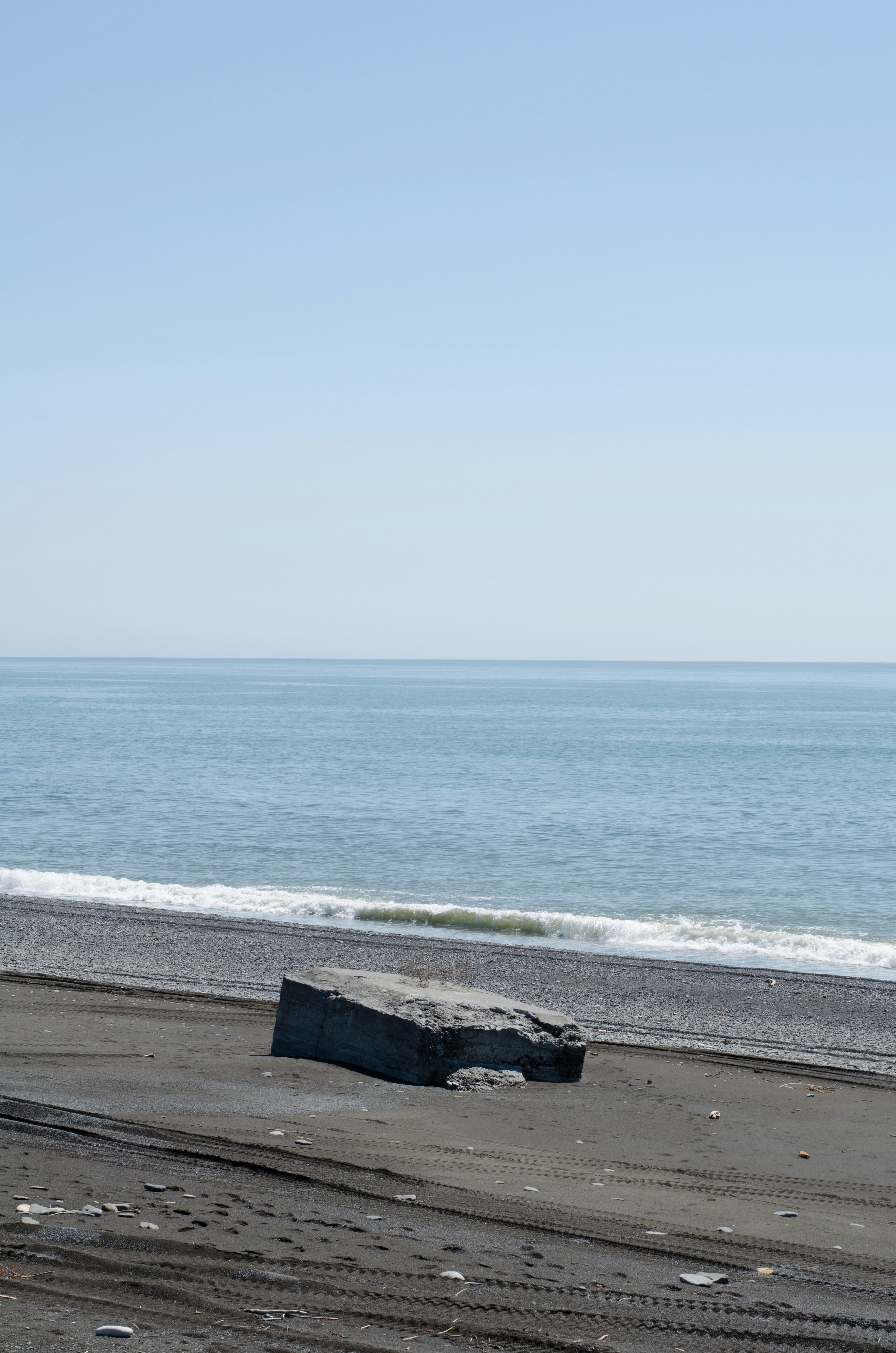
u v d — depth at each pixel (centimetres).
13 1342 425
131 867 3028
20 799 4475
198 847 3362
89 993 1612
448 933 2294
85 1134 789
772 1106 1108
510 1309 529
